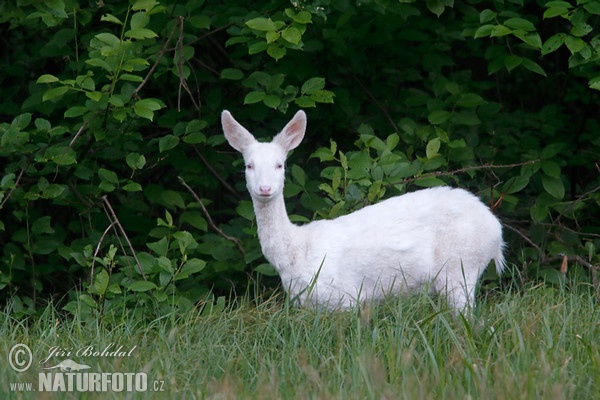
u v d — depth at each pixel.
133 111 18.92
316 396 11.93
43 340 15.20
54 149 17.89
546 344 13.42
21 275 20.20
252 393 12.63
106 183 18.45
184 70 18.70
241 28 19.33
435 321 14.48
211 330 15.39
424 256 16.72
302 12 17.50
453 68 25.36
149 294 17.81
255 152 16.70
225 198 24.00
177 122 20.69
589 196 20.45
